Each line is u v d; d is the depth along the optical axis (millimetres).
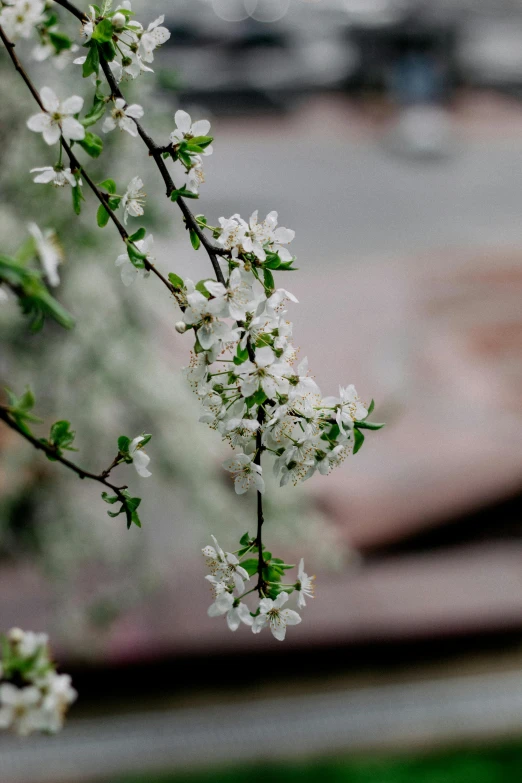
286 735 5238
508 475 6785
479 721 5406
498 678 5746
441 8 16484
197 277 6707
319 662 5746
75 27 2539
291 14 16578
